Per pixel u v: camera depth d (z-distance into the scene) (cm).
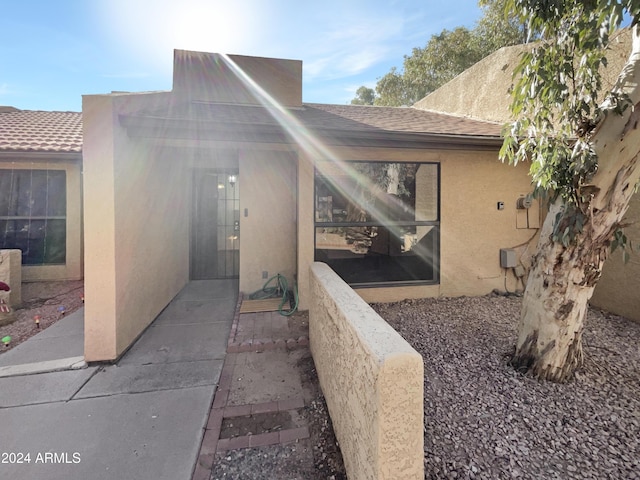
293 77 777
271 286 687
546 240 333
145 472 232
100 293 386
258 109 674
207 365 390
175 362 397
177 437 267
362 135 486
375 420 161
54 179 758
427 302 609
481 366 361
